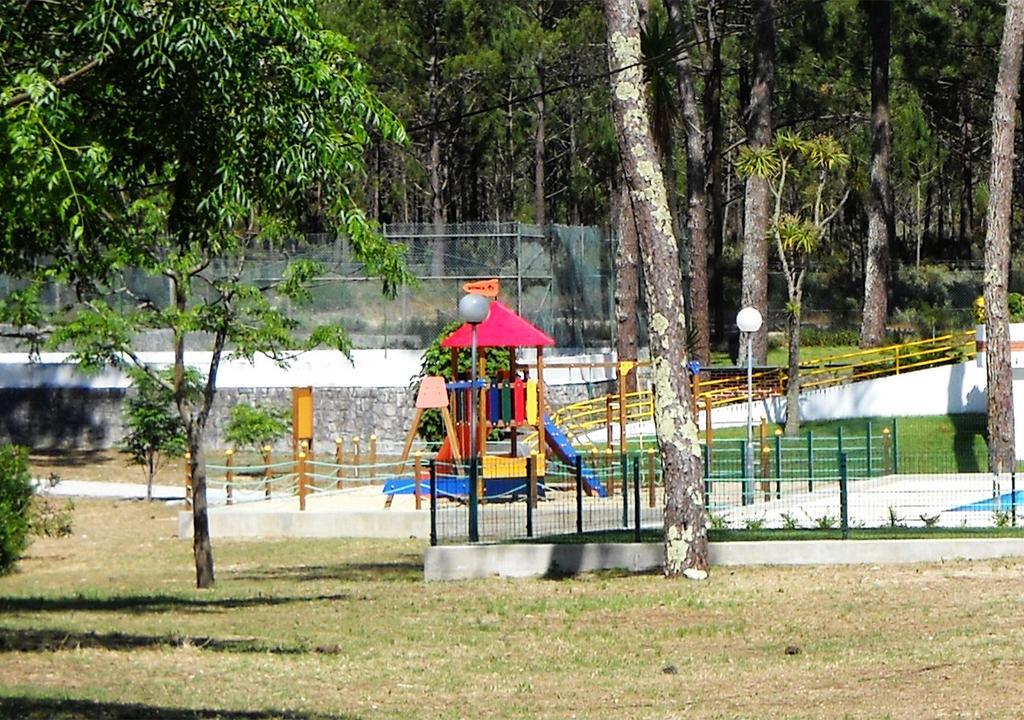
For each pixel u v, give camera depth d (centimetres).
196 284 4900
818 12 6600
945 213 11631
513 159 8838
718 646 2123
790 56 6869
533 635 2241
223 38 1437
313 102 1503
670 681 1855
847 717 1560
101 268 1655
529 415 4078
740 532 3083
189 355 5712
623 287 5544
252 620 2383
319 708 1619
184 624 2309
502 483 4031
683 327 2772
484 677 1884
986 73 7144
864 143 7612
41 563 3500
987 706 1596
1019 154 9081
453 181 8906
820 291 8031
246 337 3019
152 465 4584
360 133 1555
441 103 7444
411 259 5609
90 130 1488
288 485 4638
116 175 1553
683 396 2766
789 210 8300
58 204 1368
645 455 4247
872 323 6241
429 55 7019
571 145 8319
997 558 2848
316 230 5841
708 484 3406
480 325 4122
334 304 5603
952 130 9069
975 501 3422
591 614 2425
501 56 6869
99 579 3188
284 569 3284
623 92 2752
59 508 4319
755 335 5984
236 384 5603
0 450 3569
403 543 3697
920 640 2097
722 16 7519
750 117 5959
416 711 1628
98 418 5831
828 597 2498
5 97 1357
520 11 7144
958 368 5141
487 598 2619
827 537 2980
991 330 4381
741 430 5203
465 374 4781
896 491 3238
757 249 5959
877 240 6256
